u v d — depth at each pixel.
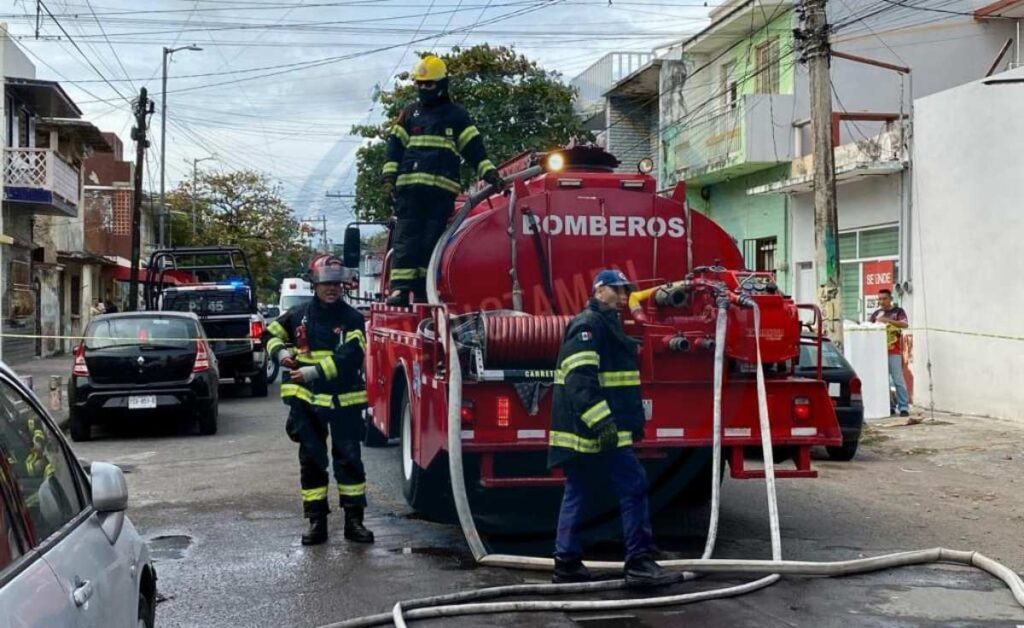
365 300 11.33
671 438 7.09
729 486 9.85
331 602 5.94
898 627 5.40
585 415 5.86
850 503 9.09
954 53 21.52
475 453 6.82
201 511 8.55
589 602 5.71
